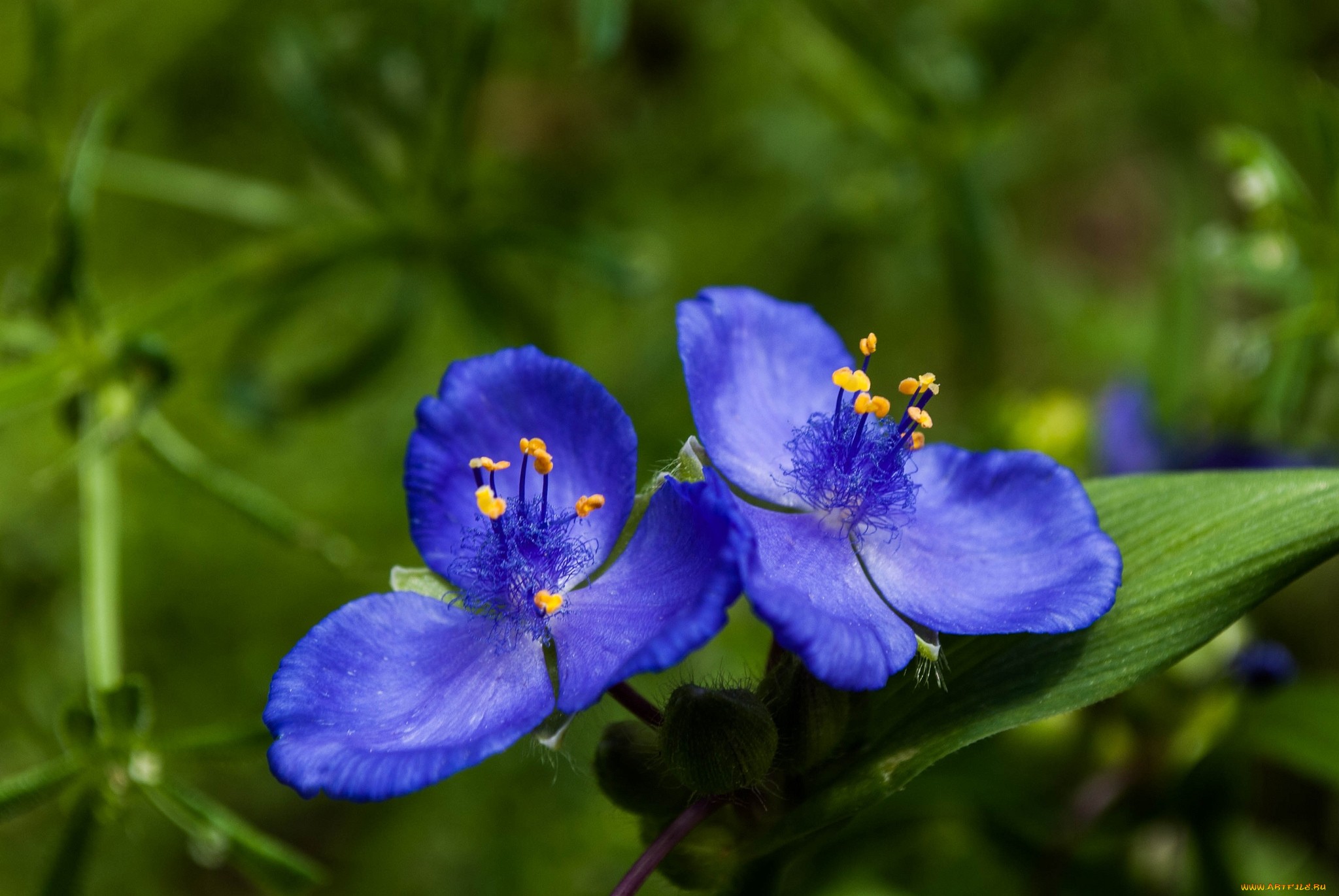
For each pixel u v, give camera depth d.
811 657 0.22
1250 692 0.28
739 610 0.32
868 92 0.34
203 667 0.34
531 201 0.35
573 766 0.24
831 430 0.24
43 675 0.33
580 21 0.28
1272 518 0.24
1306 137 0.33
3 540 0.34
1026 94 0.37
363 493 0.35
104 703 0.26
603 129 0.40
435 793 0.32
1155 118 0.40
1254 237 0.30
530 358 0.24
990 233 0.34
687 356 0.24
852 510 0.24
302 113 0.30
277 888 0.26
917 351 0.39
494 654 0.24
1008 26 0.34
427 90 0.31
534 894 0.31
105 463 0.28
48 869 0.26
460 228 0.31
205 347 0.36
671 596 0.23
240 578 0.34
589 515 0.24
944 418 0.38
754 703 0.23
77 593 0.33
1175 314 0.32
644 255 0.34
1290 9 0.37
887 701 0.24
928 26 0.36
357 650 0.23
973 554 0.24
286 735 0.23
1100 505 0.25
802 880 0.29
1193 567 0.24
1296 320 0.29
